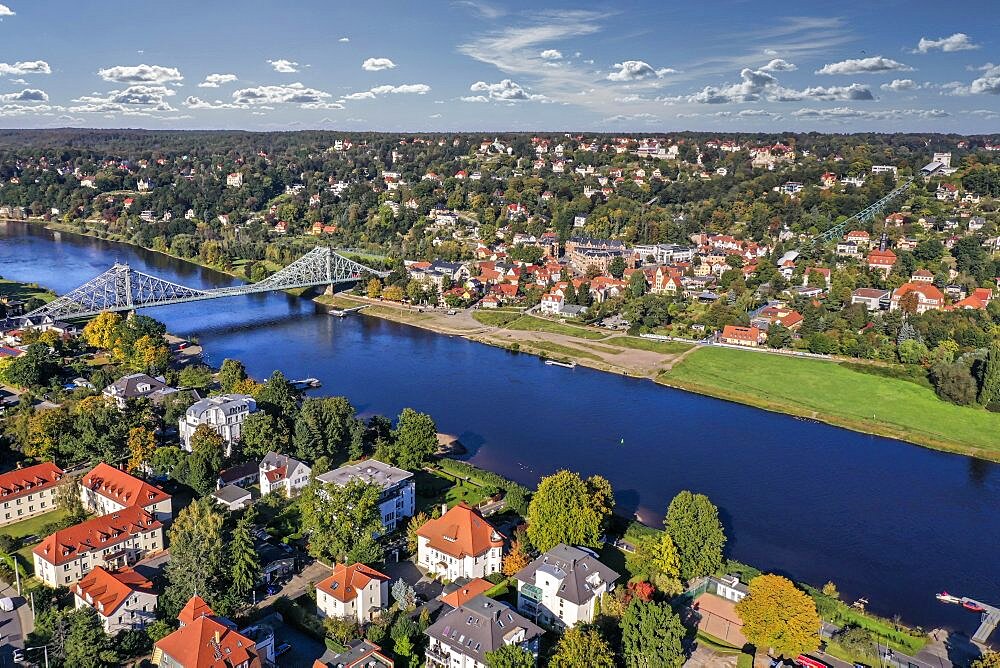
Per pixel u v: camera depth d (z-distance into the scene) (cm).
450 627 12888
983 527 19550
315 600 14650
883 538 18788
